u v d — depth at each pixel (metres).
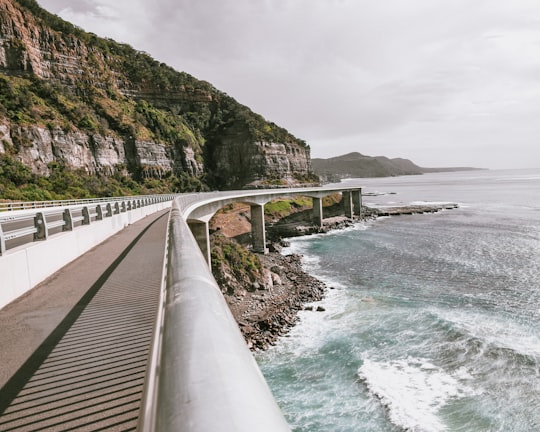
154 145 133.50
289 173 170.50
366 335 28.58
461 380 22.31
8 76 107.31
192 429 0.59
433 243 62.59
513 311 31.97
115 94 146.50
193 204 40.31
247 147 164.00
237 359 0.97
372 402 20.75
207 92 193.62
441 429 18.59
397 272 46.03
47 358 5.08
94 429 3.51
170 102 181.50
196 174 152.25
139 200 36.09
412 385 22.09
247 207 93.88
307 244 70.12
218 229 75.06
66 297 8.18
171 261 2.72
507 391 21.12
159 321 2.11
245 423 0.59
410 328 29.41
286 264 53.50
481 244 59.69
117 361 4.95
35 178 77.62
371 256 56.00
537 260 48.50
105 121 122.69
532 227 75.06
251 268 40.47
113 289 8.76
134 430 3.49
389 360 24.88
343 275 45.97
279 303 35.44
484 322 29.86
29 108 94.50
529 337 27.09
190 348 1.03
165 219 30.17
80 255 13.86
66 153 96.56
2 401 4.03
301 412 20.33
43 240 10.52
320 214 94.06
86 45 152.88
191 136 162.38
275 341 28.28
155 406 0.88
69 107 110.44
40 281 9.66
